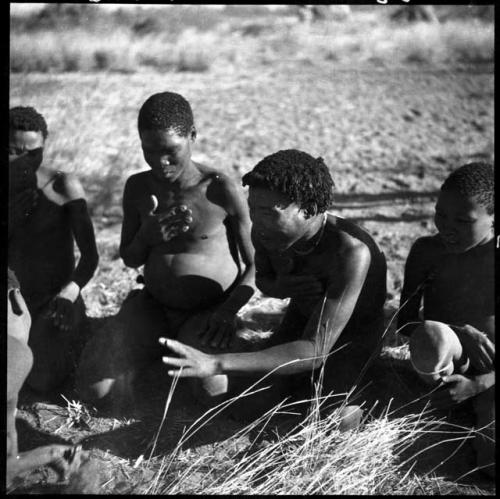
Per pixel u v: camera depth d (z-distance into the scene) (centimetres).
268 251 318
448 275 322
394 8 1831
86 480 274
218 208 338
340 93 1167
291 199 282
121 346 337
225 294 346
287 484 274
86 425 319
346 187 695
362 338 328
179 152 320
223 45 1689
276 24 1975
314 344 297
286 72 1375
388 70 1368
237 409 325
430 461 298
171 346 280
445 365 290
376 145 858
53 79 1130
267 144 850
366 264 303
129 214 354
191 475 285
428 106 1066
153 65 1399
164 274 339
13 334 287
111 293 456
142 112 317
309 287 312
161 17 1587
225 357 288
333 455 282
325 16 1919
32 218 356
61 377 346
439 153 820
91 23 1448
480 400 304
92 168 670
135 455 300
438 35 1514
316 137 892
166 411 307
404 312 339
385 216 608
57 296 349
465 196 291
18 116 343
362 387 328
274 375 298
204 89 1187
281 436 308
